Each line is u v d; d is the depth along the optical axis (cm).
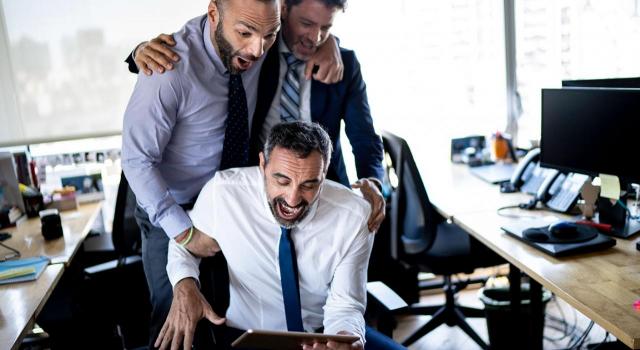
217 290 210
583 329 332
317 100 227
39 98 322
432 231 299
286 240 193
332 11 209
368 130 240
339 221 197
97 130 330
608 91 230
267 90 218
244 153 212
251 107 215
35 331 277
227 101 206
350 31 341
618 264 213
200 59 198
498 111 373
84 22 320
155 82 192
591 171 242
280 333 161
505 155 357
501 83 369
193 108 201
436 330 345
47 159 337
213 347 195
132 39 325
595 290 195
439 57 357
